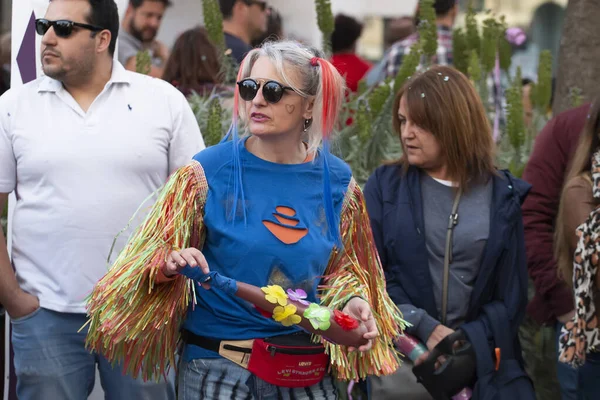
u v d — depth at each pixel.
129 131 4.72
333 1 11.48
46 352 4.67
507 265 5.11
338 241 3.93
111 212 4.65
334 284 3.92
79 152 4.63
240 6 8.45
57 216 4.62
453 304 5.06
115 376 4.76
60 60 4.62
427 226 5.09
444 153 5.12
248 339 3.80
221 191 3.73
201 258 3.48
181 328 3.95
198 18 10.15
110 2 4.75
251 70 3.80
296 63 3.75
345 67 9.95
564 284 5.71
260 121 3.73
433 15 6.89
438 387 4.93
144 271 3.59
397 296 5.09
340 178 3.96
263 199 3.76
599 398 5.03
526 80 9.93
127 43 8.94
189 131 4.93
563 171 5.94
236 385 3.80
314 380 3.89
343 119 6.73
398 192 5.19
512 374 5.00
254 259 3.71
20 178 4.72
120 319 3.63
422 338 4.97
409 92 5.15
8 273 4.62
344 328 3.65
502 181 5.18
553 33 14.92
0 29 12.13
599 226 4.88
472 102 5.12
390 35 11.96
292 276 3.75
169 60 6.94
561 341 5.16
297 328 3.84
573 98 7.19
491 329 5.02
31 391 4.72
